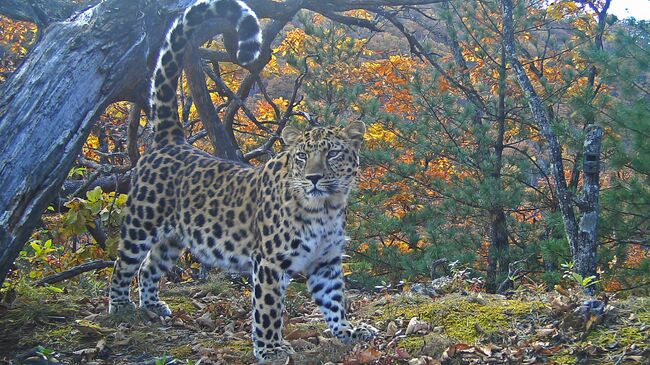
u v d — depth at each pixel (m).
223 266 6.51
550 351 5.14
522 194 15.34
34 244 9.09
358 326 5.97
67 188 11.44
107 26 6.14
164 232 6.85
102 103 6.15
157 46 8.19
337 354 5.55
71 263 10.21
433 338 5.54
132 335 6.27
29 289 7.45
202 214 6.57
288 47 18.89
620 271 12.66
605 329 5.38
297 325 6.55
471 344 5.51
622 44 11.89
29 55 6.08
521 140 16.98
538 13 17.73
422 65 20.81
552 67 19.36
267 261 5.82
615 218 12.21
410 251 16.64
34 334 6.37
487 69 17.53
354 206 16.39
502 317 5.96
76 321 6.51
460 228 16.30
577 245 10.92
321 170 5.65
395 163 16.44
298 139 6.00
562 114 19.00
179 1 8.23
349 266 14.19
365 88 19.12
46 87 5.86
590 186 9.77
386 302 6.98
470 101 17.39
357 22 12.13
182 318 6.86
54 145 5.76
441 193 16.47
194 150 7.12
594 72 16.86
